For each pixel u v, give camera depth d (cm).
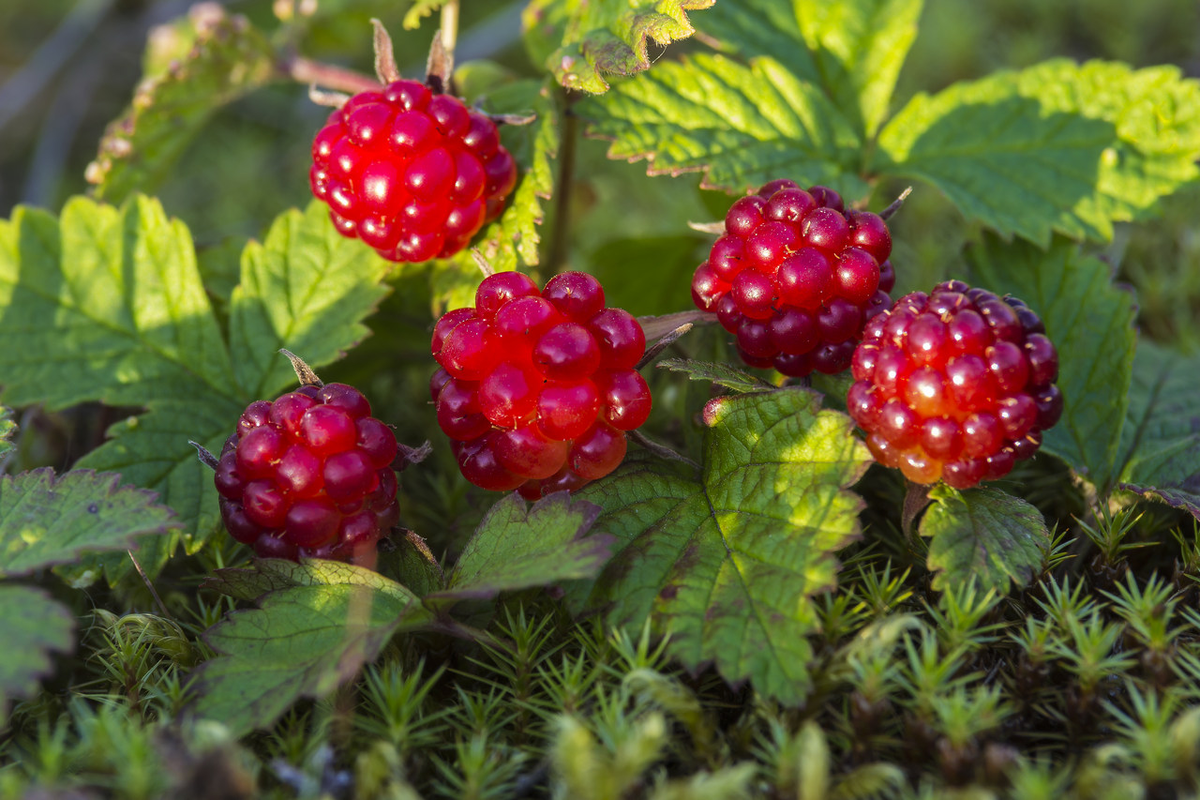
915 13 19
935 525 16
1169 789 15
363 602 16
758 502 16
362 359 19
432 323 19
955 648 16
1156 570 17
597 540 16
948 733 15
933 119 19
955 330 15
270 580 16
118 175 20
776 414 16
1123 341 17
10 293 18
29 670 15
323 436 16
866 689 15
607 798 15
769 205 16
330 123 17
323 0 23
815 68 19
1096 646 16
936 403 16
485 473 16
